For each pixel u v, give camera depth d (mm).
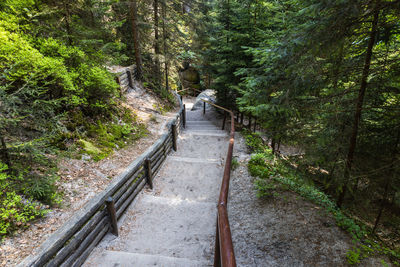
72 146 5453
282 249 4152
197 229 4445
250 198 5656
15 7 4949
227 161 3654
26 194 3678
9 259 2768
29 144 3605
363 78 4293
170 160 7641
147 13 13008
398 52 4398
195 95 24547
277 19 7688
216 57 12469
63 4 6043
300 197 5586
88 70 6184
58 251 3123
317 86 4621
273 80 4883
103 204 3939
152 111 10625
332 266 3787
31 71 4254
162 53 14406
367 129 4734
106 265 3338
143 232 4301
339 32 3523
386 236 5066
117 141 6934
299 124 5141
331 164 4629
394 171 4176
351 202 5113
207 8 13672
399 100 4480
